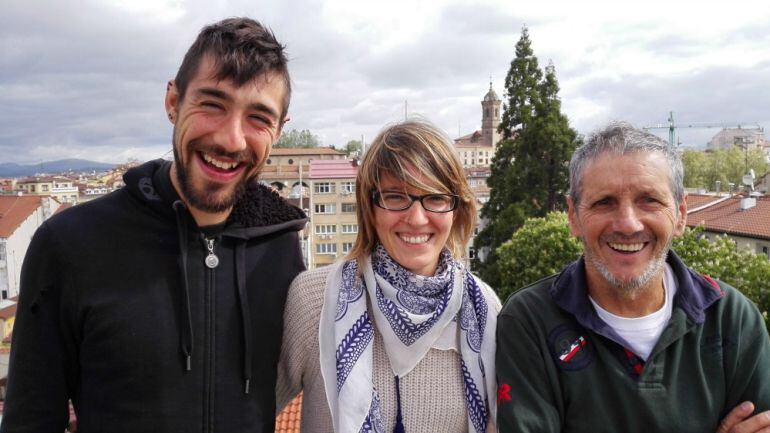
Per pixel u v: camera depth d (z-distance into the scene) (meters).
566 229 6.32
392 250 0.94
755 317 0.87
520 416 0.86
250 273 0.87
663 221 0.84
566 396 0.87
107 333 0.76
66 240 0.78
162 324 0.79
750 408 0.83
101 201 0.82
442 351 0.94
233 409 0.82
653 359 0.85
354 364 0.90
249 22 0.81
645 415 0.84
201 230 0.83
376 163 0.92
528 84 10.17
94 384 0.77
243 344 0.84
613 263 0.85
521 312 0.92
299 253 0.98
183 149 0.79
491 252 10.07
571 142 9.86
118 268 0.78
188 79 0.79
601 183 0.85
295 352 0.93
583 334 0.88
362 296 0.94
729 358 0.85
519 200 10.07
